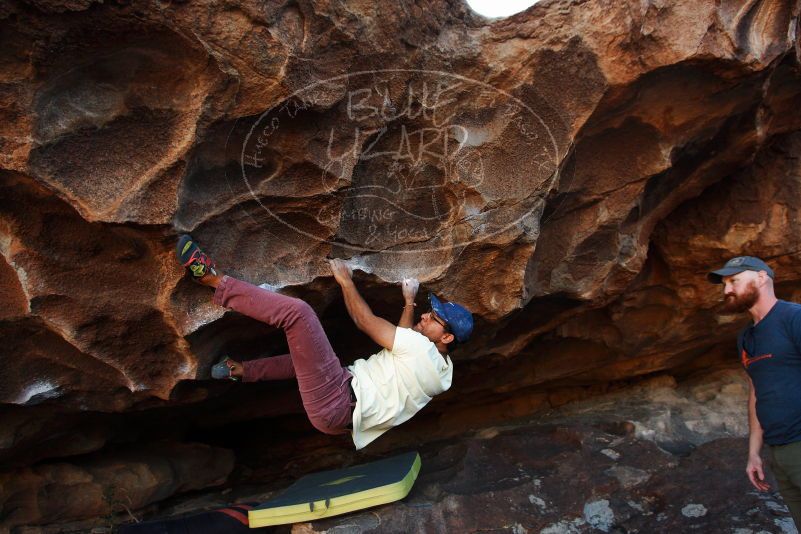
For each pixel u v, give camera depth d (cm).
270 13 173
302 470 342
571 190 248
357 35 189
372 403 228
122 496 274
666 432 305
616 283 281
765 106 255
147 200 182
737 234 293
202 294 210
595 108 221
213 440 345
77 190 178
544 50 213
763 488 220
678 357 353
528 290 258
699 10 206
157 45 172
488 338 285
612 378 359
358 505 233
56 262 195
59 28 159
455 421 365
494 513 239
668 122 237
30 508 260
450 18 212
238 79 178
